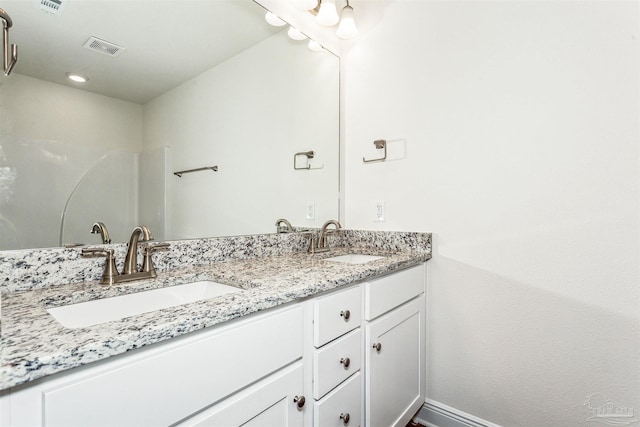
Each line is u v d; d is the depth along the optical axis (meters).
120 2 1.08
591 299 1.18
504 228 1.37
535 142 1.29
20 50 0.87
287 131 1.66
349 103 1.90
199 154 1.30
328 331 0.99
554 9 1.26
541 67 1.28
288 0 1.63
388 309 1.28
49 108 0.92
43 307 0.73
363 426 1.16
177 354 0.63
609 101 1.15
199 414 0.67
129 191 1.09
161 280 1.00
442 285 1.54
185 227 1.25
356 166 1.86
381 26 1.76
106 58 1.05
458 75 1.49
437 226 1.55
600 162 1.16
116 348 0.54
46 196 0.91
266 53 1.55
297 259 1.43
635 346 1.11
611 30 1.14
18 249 0.86
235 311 0.72
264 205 1.55
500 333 1.38
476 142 1.44
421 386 1.54
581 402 1.21
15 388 0.46
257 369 0.78
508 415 1.36
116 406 0.55
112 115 1.06
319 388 0.96
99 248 0.99
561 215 1.24
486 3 1.42
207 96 1.33
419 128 1.61
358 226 1.86
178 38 1.24
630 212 1.11
